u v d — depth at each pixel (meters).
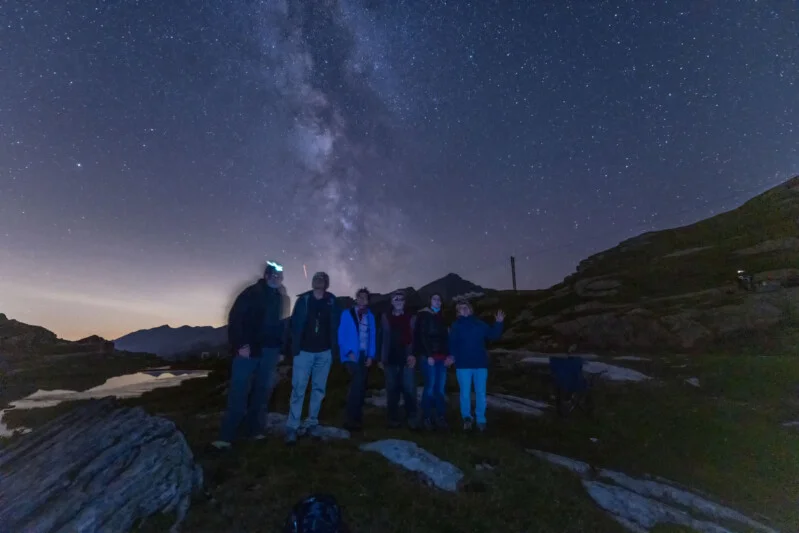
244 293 7.22
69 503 4.53
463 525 5.54
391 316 9.40
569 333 30.39
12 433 14.07
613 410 13.48
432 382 9.26
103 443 5.70
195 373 36.50
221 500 5.32
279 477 5.91
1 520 4.39
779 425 12.88
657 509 7.09
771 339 23.78
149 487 4.96
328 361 7.68
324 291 7.75
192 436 7.48
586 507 6.54
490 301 47.50
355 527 5.16
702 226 46.28
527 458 7.79
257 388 7.48
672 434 11.69
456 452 7.41
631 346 27.11
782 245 34.94
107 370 40.03
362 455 6.80
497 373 19.17
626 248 48.12
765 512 8.34
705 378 17.47
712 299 29.83
